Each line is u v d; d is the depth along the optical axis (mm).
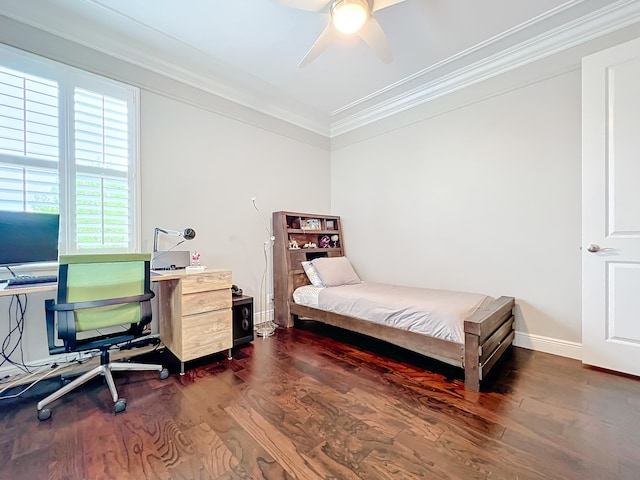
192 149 2928
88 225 2316
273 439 1432
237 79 3031
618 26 2150
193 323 2244
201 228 2996
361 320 2625
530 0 2018
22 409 1685
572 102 2367
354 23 1785
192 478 1198
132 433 1474
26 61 2062
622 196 2053
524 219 2625
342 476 1207
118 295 1851
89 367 2229
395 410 1673
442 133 3160
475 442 1402
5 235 1815
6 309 2031
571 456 1304
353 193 4113
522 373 2129
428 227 3295
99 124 2373
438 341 2098
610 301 2113
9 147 2002
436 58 2682
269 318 3596
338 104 3621
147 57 2596
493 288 2816
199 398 1803
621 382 1966
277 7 2062
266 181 3584
